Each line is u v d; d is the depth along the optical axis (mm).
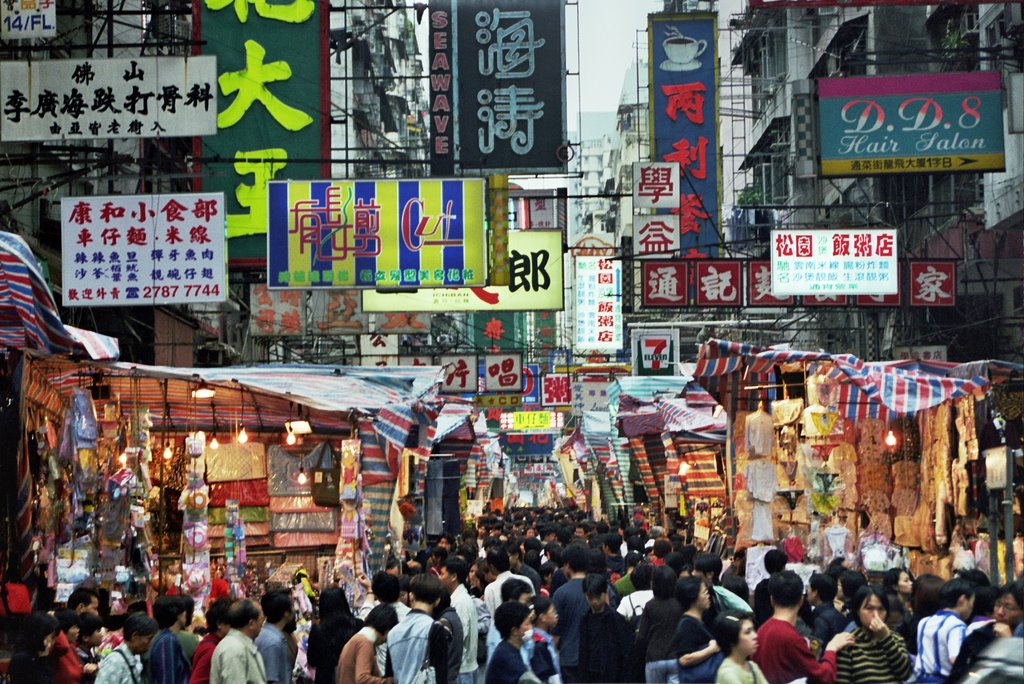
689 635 8930
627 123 91438
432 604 9375
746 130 50656
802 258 23094
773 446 14883
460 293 24875
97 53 23094
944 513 13727
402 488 19281
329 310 24359
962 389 11805
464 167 22062
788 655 7754
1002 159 22297
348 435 15680
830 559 13469
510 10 22297
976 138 22406
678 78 25391
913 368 13852
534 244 25031
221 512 15219
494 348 33594
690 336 41531
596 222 113938
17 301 9117
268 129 21641
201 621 12055
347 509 13820
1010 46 22625
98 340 10977
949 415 13617
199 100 16625
